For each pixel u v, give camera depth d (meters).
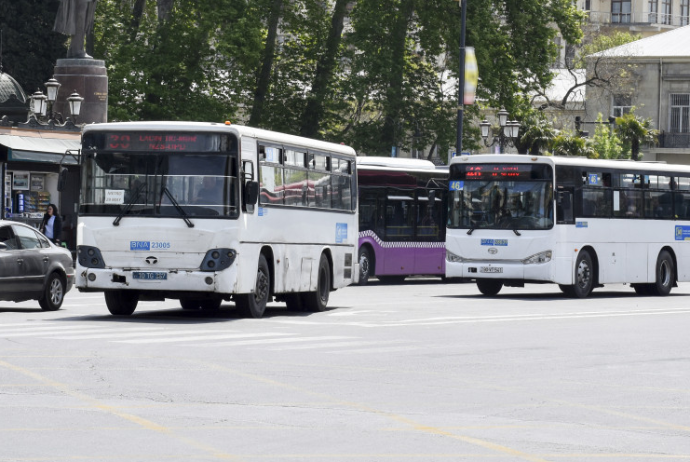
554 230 72.00
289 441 22.66
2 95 105.44
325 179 58.78
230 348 38.84
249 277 50.22
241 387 29.86
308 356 37.16
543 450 22.25
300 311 58.06
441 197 94.12
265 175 51.75
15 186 87.31
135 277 49.16
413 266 91.56
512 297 74.69
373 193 88.31
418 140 132.62
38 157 86.12
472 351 39.75
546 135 166.12
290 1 128.62
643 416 26.66
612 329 49.84
